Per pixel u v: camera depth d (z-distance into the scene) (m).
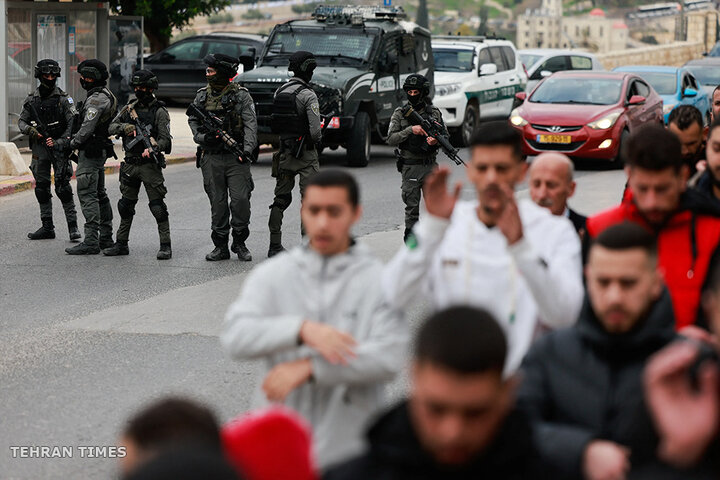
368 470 4.47
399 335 6.40
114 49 37.88
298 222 23.91
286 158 19.42
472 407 4.10
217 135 19.00
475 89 42.88
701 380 4.29
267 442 5.01
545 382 5.82
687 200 7.29
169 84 55.91
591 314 5.77
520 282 6.90
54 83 21.00
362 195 28.00
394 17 38.72
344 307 6.43
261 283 6.53
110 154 20.16
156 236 22.11
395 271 6.40
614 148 33.81
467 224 7.03
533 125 34.41
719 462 4.48
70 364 12.98
